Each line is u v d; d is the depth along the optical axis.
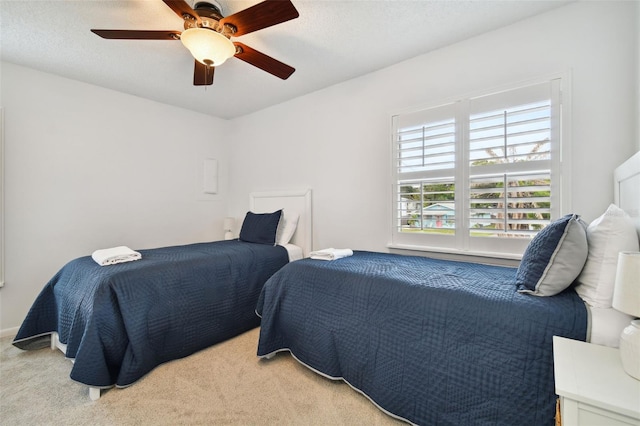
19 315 2.57
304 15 1.95
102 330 1.69
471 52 2.24
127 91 3.18
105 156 3.08
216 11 1.65
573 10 1.86
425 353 1.39
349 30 2.12
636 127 1.64
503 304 1.25
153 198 3.47
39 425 1.44
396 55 2.49
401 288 1.55
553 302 1.20
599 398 0.76
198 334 2.17
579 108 1.84
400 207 2.63
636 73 1.64
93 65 2.59
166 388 1.73
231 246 2.92
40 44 2.26
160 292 1.99
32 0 1.77
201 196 3.93
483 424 1.21
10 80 2.52
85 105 2.95
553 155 1.92
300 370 1.93
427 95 2.46
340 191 3.07
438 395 1.34
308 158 3.33
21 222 2.59
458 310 1.34
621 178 1.52
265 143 3.77
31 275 2.64
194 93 3.26
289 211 3.48
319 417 1.49
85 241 2.95
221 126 4.16
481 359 1.24
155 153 3.48
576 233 1.21
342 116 3.03
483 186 2.18
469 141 2.25
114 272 1.89
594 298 1.15
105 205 3.09
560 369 0.88
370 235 2.85
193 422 1.46
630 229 1.14
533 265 1.30
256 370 1.93
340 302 1.76
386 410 1.48
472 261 2.26
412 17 1.99
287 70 2.17
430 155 2.44
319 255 2.32
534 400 1.12
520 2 1.86
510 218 2.07
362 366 1.61
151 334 1.90
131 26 2.04
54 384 1.78
